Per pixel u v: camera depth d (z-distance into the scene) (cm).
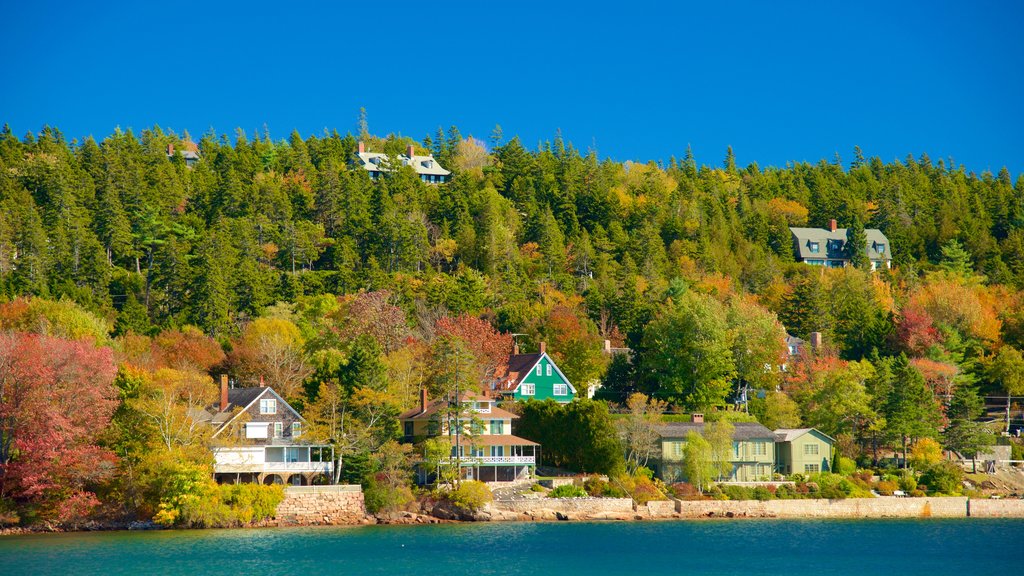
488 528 13312
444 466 14038
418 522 13550
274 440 13750
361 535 12562
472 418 14112
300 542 12038
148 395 13050
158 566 10569
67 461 12094
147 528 12675
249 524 12938
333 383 14275
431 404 15438
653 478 15238
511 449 14950
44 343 12888
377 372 14400
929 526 14312
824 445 16188
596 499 14225
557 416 15375
